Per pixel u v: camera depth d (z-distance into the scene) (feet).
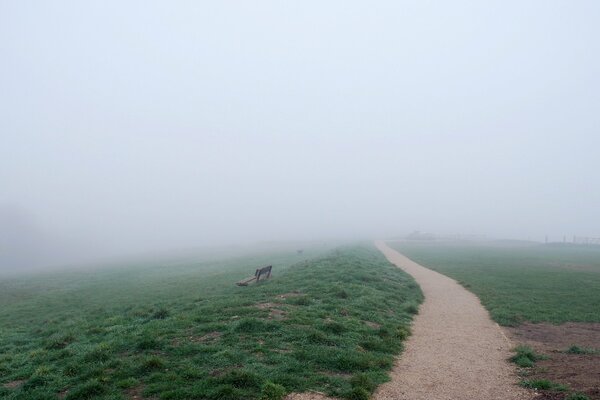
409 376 43.78
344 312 67.51
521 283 113.50
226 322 59.98
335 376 42.11
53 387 40.24
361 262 141.49
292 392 38.14
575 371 43.98
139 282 149.59
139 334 55.01
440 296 95.66
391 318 69.00
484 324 68.28
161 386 38.37
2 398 38.88
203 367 43.16
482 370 45.75
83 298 118.62
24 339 67.77
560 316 74.18
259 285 100.99
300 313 64.23
